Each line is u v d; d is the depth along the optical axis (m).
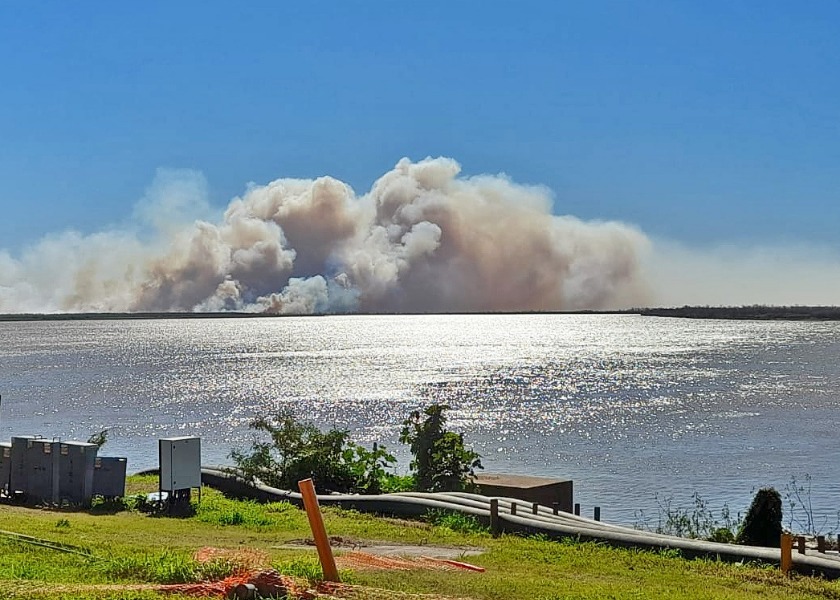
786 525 33.03
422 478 31.75
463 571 16.05
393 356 176.75
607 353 188.12
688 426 69.00
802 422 71.44
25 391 101.69
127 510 25.34
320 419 74.12
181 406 84.94
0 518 22.08
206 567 13.41
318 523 12.57
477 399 91.19
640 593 14.66
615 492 41.38
